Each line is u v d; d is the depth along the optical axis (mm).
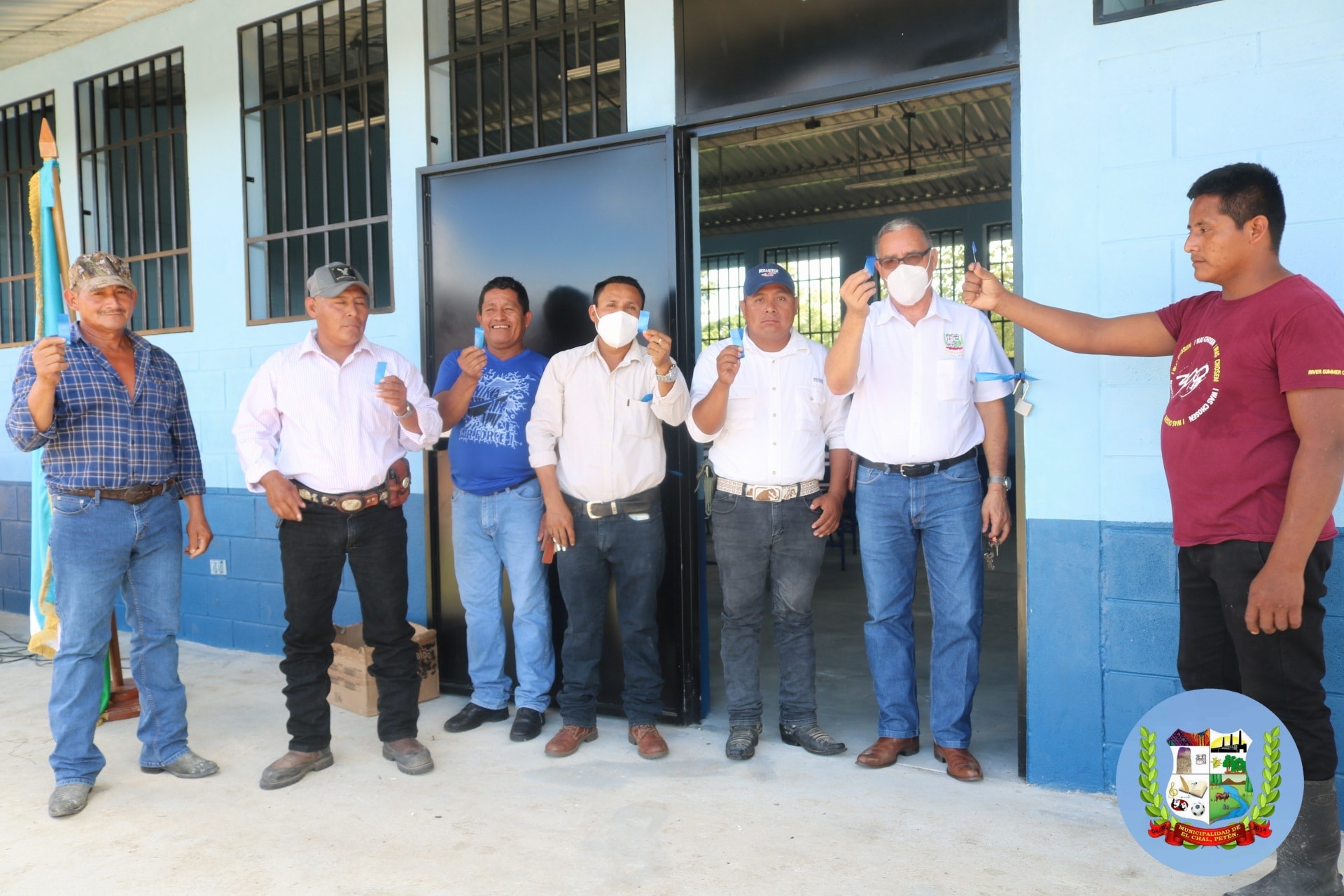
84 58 4738
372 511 2746
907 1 2701
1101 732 2494
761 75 2949
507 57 3445
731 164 8734
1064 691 2535
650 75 3162
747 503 2785
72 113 4840
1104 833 2279
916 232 2502
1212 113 2299
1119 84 2402
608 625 3311
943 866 2127
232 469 4285
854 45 2789
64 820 2457
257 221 4223
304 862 2201
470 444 3133
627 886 2062
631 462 2857
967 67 2607
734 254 11312
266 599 4199
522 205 3385
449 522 3549
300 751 2723
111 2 4270
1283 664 1814
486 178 3457
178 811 2510
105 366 2598
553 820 2412
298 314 4340
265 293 4223
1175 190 2350
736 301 11344
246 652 4246
